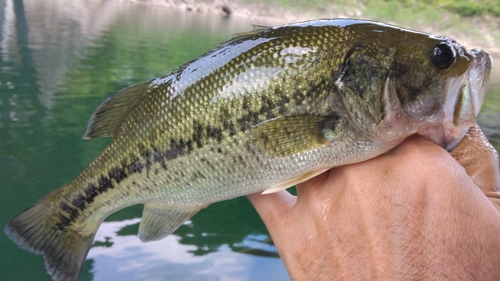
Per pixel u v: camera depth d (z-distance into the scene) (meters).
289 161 0.17
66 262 0.22
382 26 0.17
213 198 0.19
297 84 0.17
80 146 0.58
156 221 0.21
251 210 0.50
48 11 1.63
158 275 0.36
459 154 0.16
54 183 0.48
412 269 0.12
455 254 0.12
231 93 0.18
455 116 0.16
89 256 0.38
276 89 0.17
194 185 0.19
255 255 0.40
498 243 0.12
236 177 0.18
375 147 0.16
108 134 0.21
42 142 0.58
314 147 0.17
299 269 0.16
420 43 0.16
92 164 0.21
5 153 0.53
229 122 0.18
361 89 0.17
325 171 0.17
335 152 0.16
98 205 0.21
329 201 0.15
